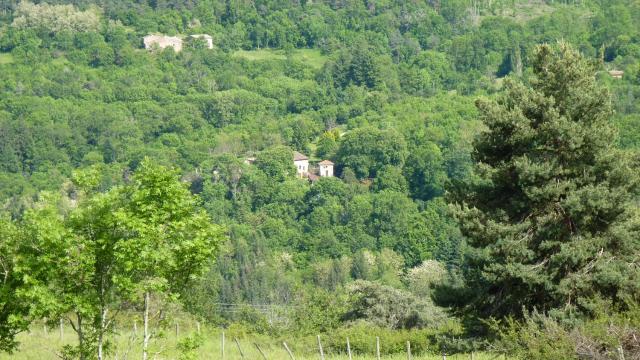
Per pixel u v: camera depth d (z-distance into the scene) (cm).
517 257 3578
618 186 3666
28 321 2498
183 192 2541
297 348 4694
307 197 19588
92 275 2459
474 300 3759
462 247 14575
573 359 2386
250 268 14075
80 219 2473
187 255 2534
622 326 2406
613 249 3631
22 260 2420
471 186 3925
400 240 16812
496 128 3806
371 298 5747
